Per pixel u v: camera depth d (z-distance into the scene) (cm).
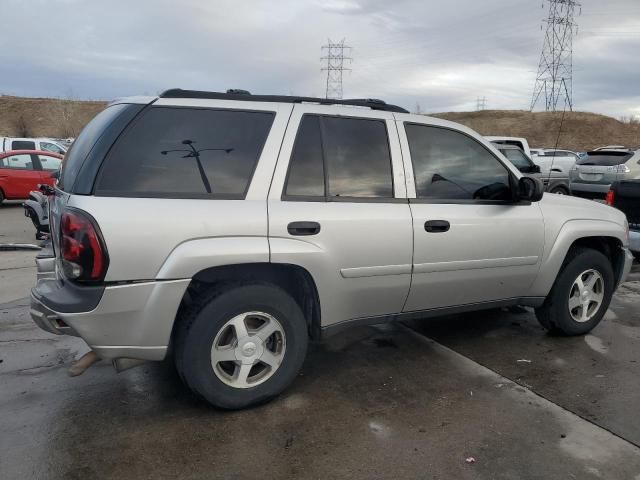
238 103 327
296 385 363
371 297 356
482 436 301
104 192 284
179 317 310
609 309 551
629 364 405
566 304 446
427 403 339
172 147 303
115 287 279
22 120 6188
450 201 380
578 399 347
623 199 725
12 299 568
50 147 1789
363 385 364
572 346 442
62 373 379
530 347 438
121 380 367
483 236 388
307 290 342
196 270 292
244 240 303
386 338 455
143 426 308
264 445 290
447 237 371
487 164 404
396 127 369
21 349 425
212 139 313
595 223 450
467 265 384
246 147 319
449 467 273
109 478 261
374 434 302
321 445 291
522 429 309
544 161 1766
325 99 360
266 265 321
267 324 325
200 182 303
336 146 344
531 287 427
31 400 338
